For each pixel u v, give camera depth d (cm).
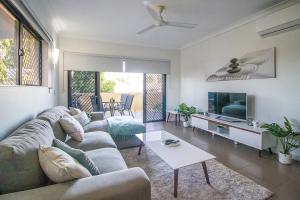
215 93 412
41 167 120
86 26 387
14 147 110
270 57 311
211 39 447
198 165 258
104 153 192
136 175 121
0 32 168
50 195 100
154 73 548
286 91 291
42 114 224
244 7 298
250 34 346
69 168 112
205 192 196
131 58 514
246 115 334
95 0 276
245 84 360
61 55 438
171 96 579
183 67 568
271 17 286
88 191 105
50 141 156
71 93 464
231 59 389
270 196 189
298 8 252
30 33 258
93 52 468
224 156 295
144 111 565
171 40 492
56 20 355
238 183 212
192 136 410
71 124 234
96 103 496
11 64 191
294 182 216
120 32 425
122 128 312
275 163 269
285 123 266
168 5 291
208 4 288
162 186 207
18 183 107
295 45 278
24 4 195
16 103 183
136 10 310
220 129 381
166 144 240
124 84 810
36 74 290
